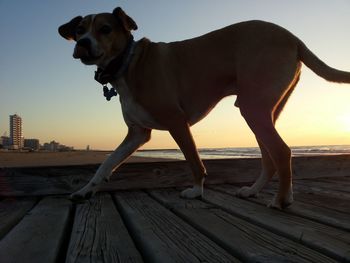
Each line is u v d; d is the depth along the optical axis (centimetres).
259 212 75
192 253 47
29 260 45
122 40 98
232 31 94
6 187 104
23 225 65
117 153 101
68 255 47
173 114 96
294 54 86
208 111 100
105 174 98
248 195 96
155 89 96
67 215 74
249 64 86
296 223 64
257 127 83
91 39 94
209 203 88
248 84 86
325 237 54
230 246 50
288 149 81
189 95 98
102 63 99
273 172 97
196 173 96
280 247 49
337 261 45
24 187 105
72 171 107
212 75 96
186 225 63
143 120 99
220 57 94
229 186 118
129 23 98
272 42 86
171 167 116
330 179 132
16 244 52
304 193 100
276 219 68
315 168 134
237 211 76
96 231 60
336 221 66
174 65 99
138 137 103
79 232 59
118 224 65
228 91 97
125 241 53
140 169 113
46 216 73
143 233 58
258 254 46
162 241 53
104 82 100
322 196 95
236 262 43
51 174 106
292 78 85
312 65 85
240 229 60
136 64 97
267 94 83
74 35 108
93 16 99
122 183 112
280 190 79
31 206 89
